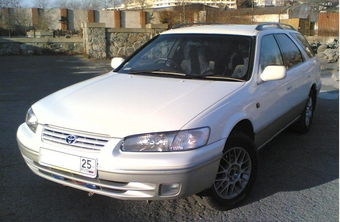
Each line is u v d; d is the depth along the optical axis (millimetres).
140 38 17203
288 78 4727
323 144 5449
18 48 17812
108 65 14516
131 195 2982
